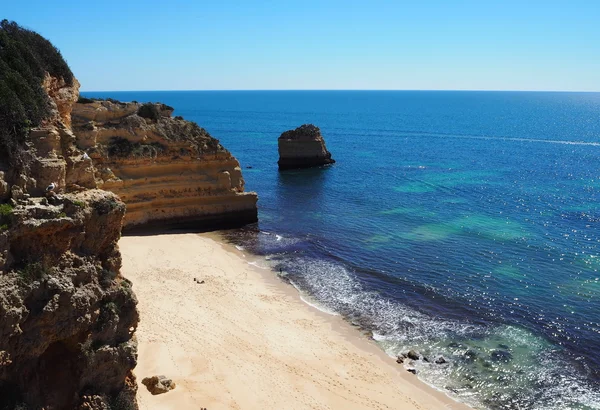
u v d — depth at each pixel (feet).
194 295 104.78
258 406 69.15
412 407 73.05
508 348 90.17
